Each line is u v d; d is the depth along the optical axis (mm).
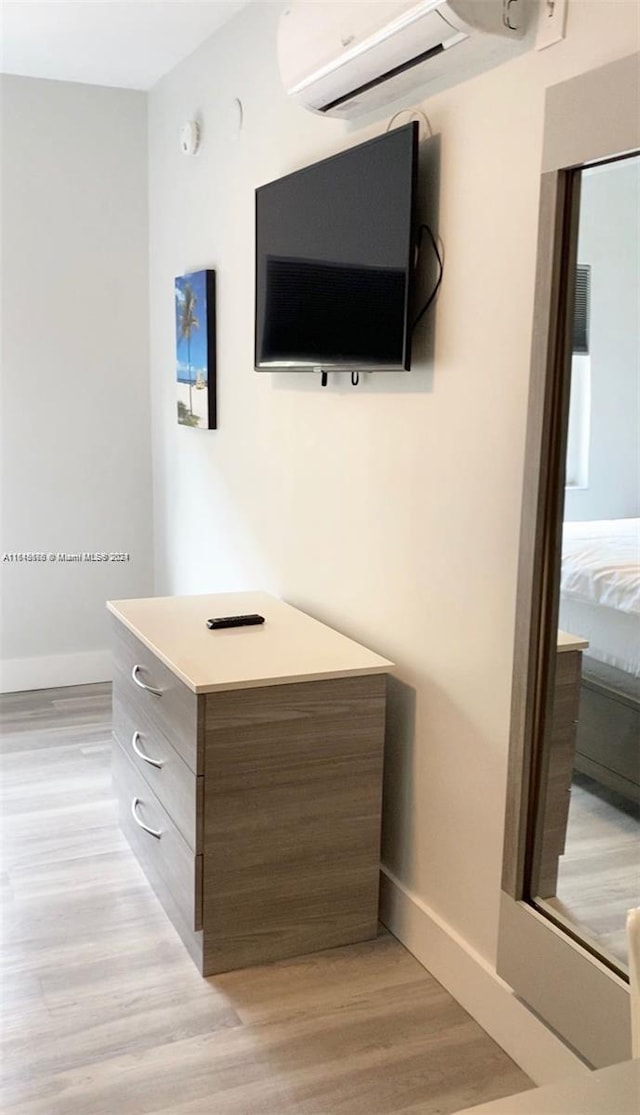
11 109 3980
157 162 4141
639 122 1524
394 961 2400
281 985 2297
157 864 2635
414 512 2314
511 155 1882
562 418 1773
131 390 4406
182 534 4137
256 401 3230
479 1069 2025
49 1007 2201
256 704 2219
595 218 1650
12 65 3814
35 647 4422
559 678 1849
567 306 1733
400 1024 2164
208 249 3590
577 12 1693
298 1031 2135
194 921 2279
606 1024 1730
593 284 1658
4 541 4281
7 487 4246
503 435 1967
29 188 4066
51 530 4359
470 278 2033
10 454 4227
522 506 1854
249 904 2328
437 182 2123
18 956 2395
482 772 2119
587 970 1773
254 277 3170
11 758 3639
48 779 3459
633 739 1691
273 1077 1995
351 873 2422
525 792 1924
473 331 2035
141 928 2525
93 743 3805
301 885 2371
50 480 4316
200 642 2506
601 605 1729
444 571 2207
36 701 4277
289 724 2264
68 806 3246
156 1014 2184
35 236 4109
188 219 3793
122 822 3053
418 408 2266
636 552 1639
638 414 1590
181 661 2324
